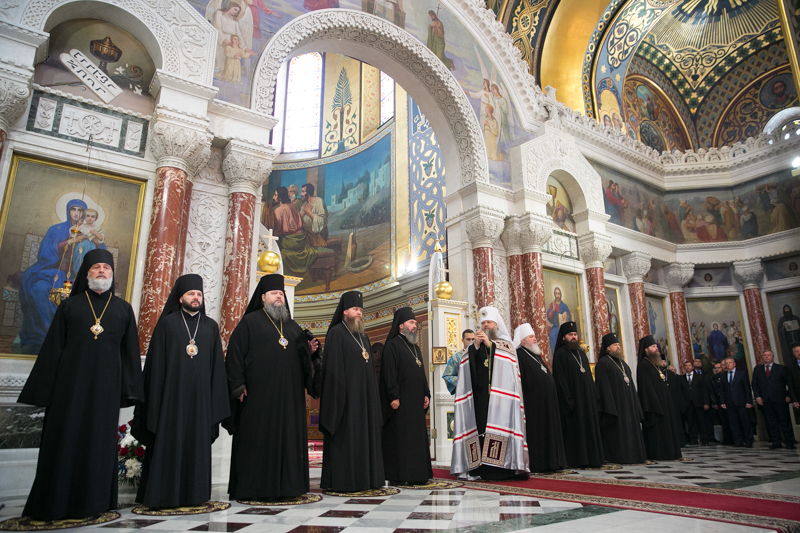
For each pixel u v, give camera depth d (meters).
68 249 5.49
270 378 4.05
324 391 4.38
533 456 5.89
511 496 4.17
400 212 14.52
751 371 13.23
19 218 5.29
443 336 8.67
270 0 7.75
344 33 8.73
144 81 6.39
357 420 4.41
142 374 3.68
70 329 3.39
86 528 2.93
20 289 5.16
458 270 9.81
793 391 9.52
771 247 13.29
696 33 14.87
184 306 3.88
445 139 10.41
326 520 3.17
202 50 6.52
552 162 10.86
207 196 6.62
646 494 4.25
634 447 7.14
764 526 2.92
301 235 16.81
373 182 15.88
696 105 16.25
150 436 3.62
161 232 5.77
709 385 11.58
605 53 13.84
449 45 10.17
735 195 14.20
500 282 9.88
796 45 8.05
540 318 9.48
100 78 6.07
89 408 3.28
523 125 10.98
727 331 13.73
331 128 17.67
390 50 9.39
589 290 11.13
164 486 3.42
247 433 3.93
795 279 13.00
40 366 3.28
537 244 9.89
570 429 6.68
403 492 4.43
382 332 14.41
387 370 5.12
